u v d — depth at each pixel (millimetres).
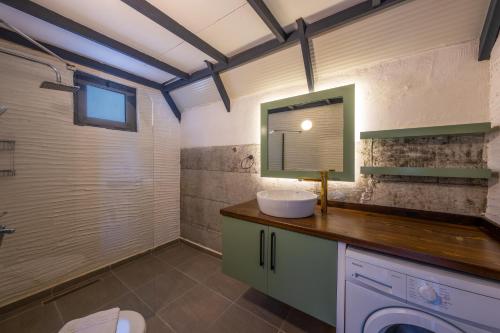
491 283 682
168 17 1235
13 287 1463
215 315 1441
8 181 1423
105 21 1309
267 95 1866
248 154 1998
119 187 2059
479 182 1089
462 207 1133
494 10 883
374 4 1068
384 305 841
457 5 1006
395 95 1303
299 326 1354
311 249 1082
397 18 1132
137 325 903
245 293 1673
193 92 2281
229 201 2152
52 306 1504
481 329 673
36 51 1502
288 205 1239
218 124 2225
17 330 1308
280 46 1451
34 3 1143
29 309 1466
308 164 1658
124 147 2090
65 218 1705
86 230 1834
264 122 1846
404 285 792
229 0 1126
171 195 2561
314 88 1607
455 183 1149
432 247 836
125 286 1751
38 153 1547
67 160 1704
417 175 1156
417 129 1142
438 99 1176
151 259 2211
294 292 1153
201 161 2395
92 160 1860
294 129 1715
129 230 2154
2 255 1414
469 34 1077
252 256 1326
